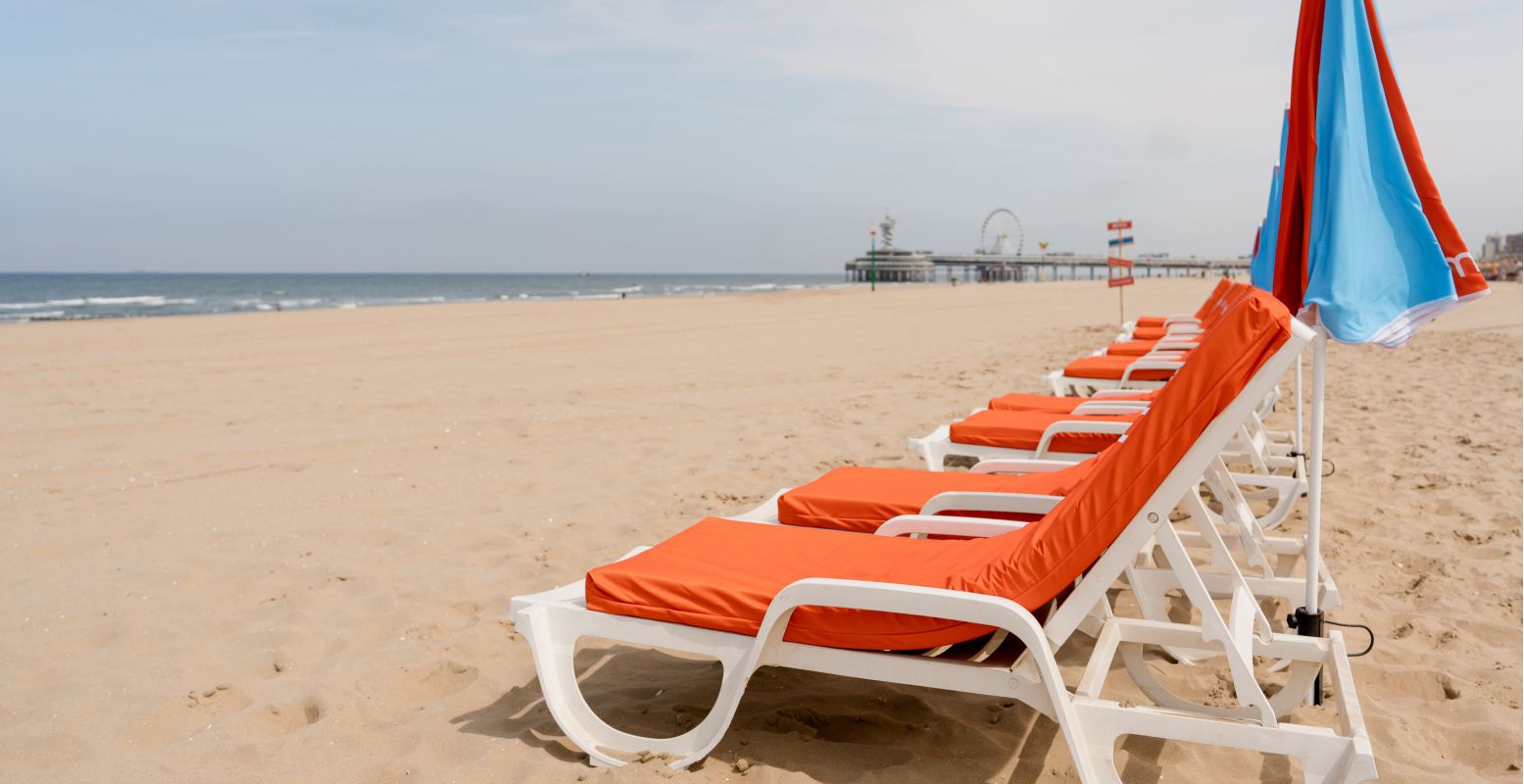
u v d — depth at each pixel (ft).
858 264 384.27
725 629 7.85
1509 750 8.25
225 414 26.21
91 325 58.75
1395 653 10.24
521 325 58.75
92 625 11.62
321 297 174.19
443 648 10.69
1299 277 8.93
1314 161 8.27
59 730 9.04
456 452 21.26
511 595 12.27
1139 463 7.17
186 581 13.14
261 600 12.39
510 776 8.02
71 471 19.67
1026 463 12.51
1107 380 21.89
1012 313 72.43
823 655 7.67
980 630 7.21
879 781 7.84
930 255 395.14
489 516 16.03
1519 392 26.50
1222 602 11.87
